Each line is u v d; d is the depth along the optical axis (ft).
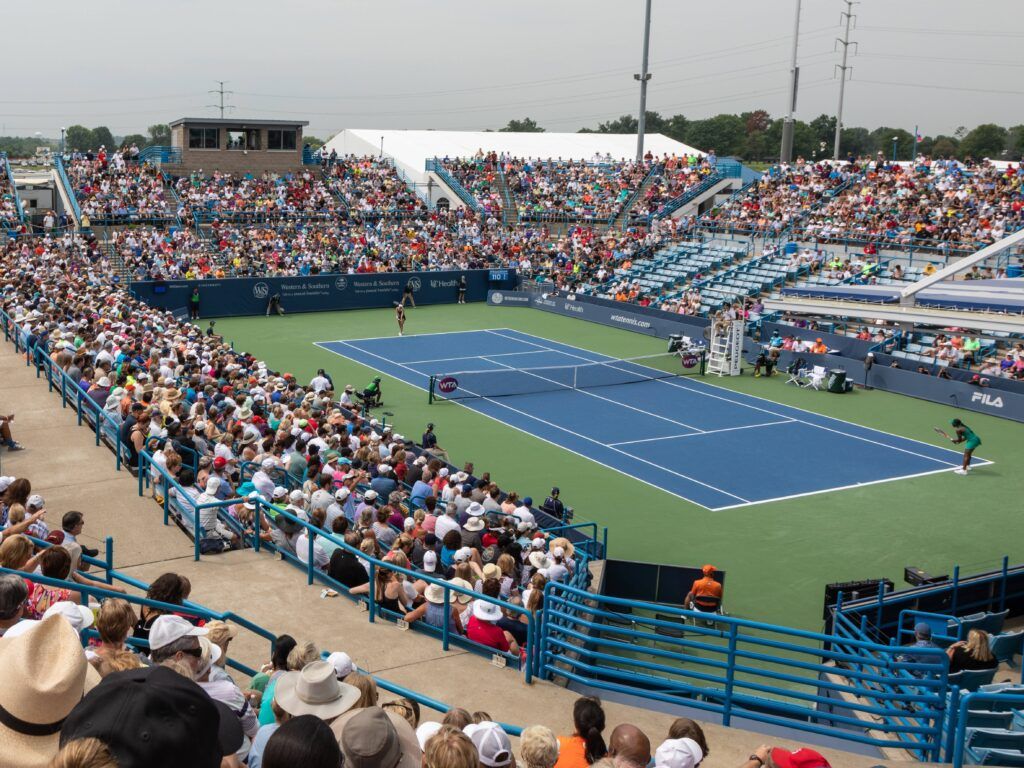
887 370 131.54
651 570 66.39
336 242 200.75
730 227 203.72
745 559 74.90
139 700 9.93
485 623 41.75
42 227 189.57
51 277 140.56
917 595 60.80
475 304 201.36
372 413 114.93
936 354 132.67
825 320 152.66
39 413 74.90
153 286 169.07
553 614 40.01
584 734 25.07
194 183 214.69
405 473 71.10
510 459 98.99
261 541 52.44
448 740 15.61
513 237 219.82
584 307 184.55
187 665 20.70
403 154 282.97
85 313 105.70
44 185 239.71
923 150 578.25
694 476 94.73
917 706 43.62
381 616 44.19
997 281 106.63
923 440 109.09
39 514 41.86
